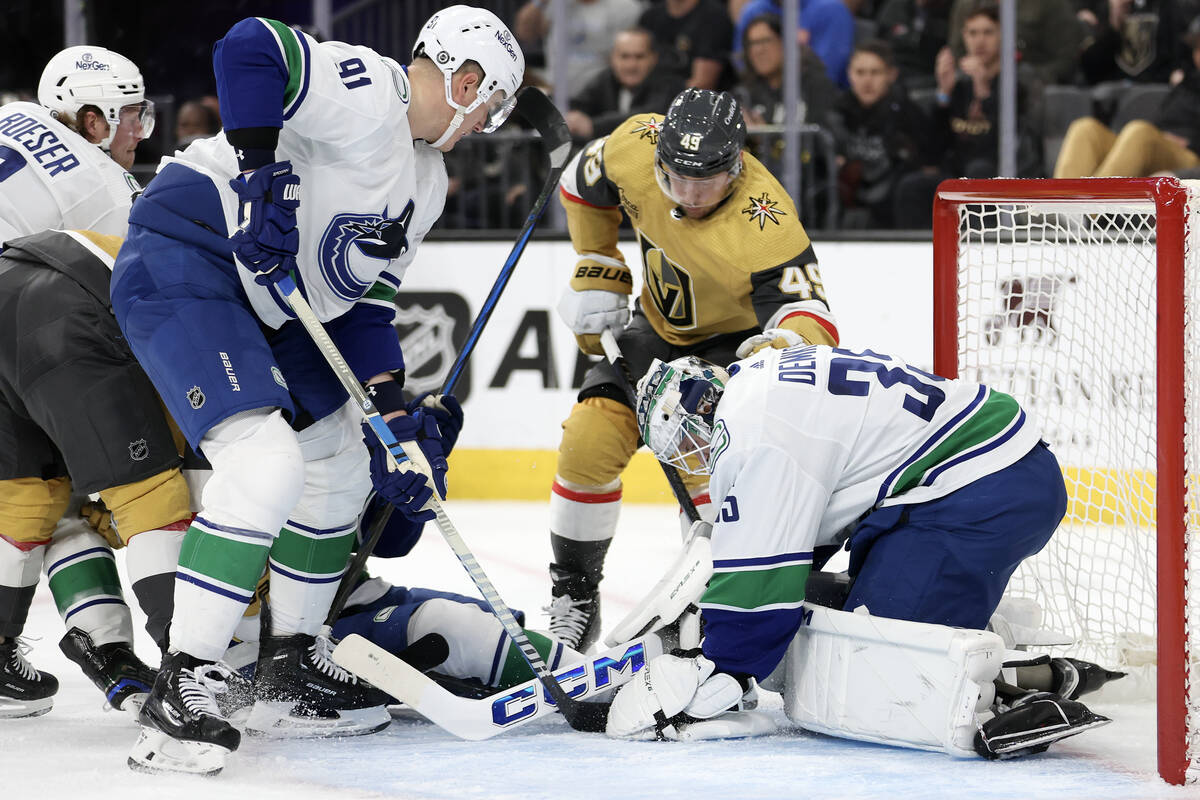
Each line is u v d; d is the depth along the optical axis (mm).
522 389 18016
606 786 6336
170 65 20328
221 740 6516
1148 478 10242
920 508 7215
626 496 17891
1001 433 7289
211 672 6887
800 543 7020
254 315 7328
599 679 7480
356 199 7180
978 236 13594
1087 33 18609
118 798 6113
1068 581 9391
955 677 6758
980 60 18516
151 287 6977
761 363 7293
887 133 18797
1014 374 9578
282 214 6613
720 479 7094
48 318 7363
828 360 7254
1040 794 6188
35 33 20141
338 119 6918
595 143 9625
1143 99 18438
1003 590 7461
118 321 7051
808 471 7008
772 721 7492
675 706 7141
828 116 18953
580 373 17906
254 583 6734
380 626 8141
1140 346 10781
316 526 7523
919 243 17328
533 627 10672
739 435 7020
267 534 6695
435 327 18109
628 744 7215
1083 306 10758
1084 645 9078
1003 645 6891
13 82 20234
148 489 7461
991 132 18672
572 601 9875
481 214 19156
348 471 7555
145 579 7391
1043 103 18734
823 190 18953
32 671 7988
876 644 6988
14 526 7750
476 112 7484
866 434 7156
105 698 8469
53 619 11242
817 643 7215
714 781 6414
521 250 8859
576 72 20453
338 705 7457
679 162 8289
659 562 13664
